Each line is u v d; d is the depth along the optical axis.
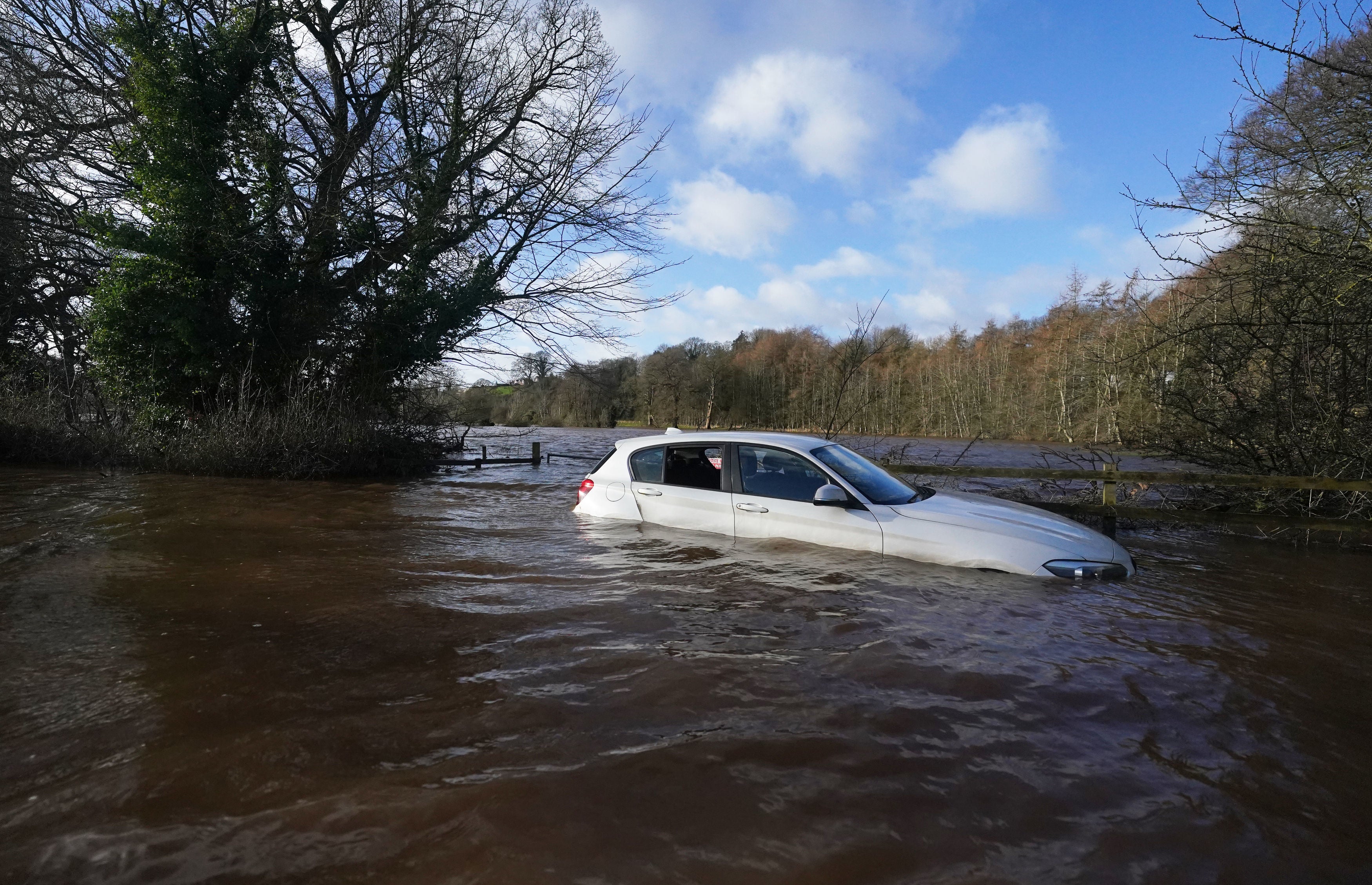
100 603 4.20
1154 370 9.63
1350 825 2.04
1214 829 2.01
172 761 2.29
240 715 2.66
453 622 3.84
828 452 6.13
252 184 15.20
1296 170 7.72
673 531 6.30
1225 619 4.10
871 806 2.07
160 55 13.91
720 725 2.60
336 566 5.21
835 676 3.08
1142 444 9.62
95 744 2.42
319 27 16.66
